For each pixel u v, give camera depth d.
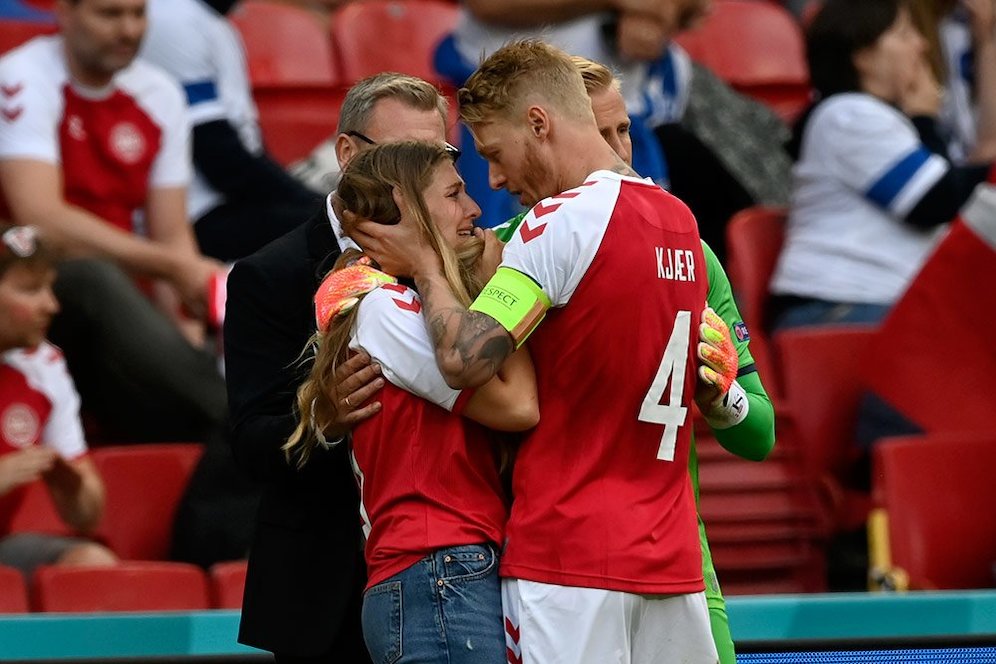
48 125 18.52
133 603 15.28
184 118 19.59
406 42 25.80
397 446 10.10
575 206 9.88
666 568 9.88
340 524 11.22
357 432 10.28
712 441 19.05
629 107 19.27
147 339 17.95
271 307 11.34
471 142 18.06
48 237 17.84
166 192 19.41
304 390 10.40
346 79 25.31
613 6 18.91
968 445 17.34
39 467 15.78
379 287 10.17
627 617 9.77
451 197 10.30
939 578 16.94
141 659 13.70
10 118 18.41
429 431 10.07
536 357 10.03
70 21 18.52
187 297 18.53
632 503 9.88
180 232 19.47
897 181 19.61
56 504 16.25
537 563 9.77
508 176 10.44
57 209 18.25
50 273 16.52
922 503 17.06
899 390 18.14
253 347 11.38
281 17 25.34
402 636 9.86
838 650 14.44
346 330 10.20
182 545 16.58
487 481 10.18
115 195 19.09
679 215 10.31
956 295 17.89
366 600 10.18
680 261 10.17
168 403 18.11
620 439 9.91
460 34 19.44
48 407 16.66
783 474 18.95
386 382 10.13
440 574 9.86
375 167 10.22
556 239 9.79
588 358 9.86
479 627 9.80
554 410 9.95
